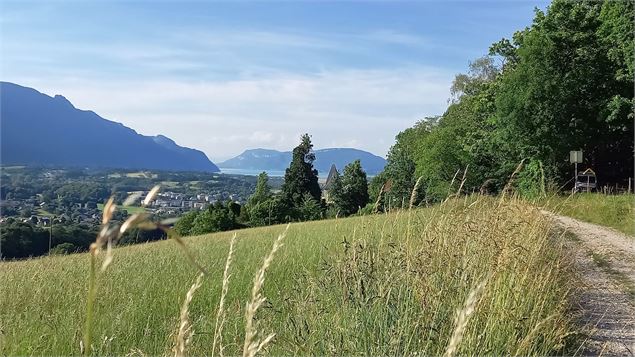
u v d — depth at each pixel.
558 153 38.84
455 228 6.40
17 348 5.57
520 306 5.48
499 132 40.56
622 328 6.61
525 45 39.81
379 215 7.33
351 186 75.00
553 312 5.84
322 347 4.38
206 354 4.62
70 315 6.70
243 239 16.98
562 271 7.96
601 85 39.31
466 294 4.90
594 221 21.70
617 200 22.81
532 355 4.95
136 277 9.31
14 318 6.86
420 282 5.09
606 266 11.44
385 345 4.34
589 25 39.78
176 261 11.45
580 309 7.48
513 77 39.66
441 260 5.66
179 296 7.77
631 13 32.56
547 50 38.78
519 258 6.29
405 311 4.73
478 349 4.54
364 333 4.54
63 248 14.55
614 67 38.94
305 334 4.51
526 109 38.72
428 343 4.20
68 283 8.79
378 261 5.62
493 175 44.81
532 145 38.94
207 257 11.93
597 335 6.31
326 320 4.81
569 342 5.82
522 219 7.58
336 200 74.00
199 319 5.85
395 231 6.66
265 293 7.38
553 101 38.41
